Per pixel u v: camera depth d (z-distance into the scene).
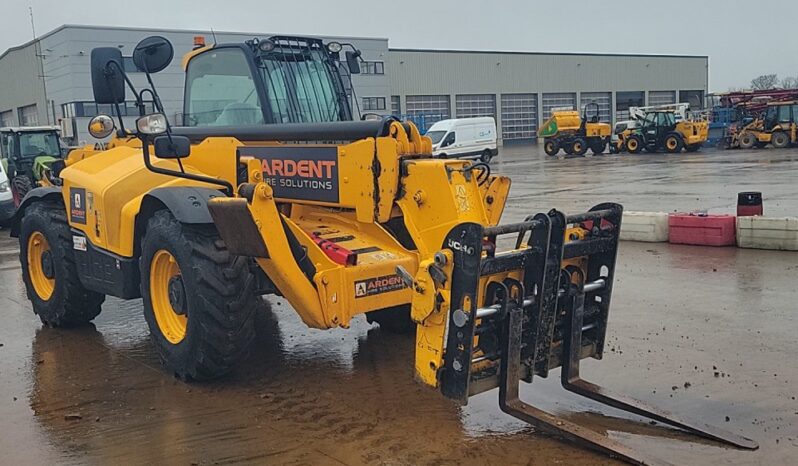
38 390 5.28
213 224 5.05
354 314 4.90
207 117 6.14
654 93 62.06
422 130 43.66
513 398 4.24
